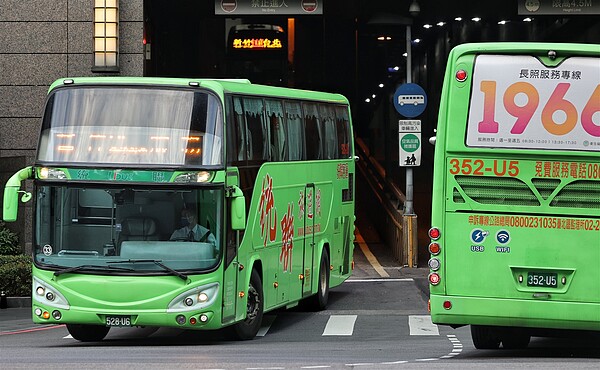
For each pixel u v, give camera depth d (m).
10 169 59.28
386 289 54.62
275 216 40.88
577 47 29.20
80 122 35.38
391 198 71.19
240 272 36.75
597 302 29.16
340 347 35.25
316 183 46.53
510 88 29.52
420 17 69.31
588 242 29.20
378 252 68.94
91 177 34.84
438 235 29.80
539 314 29.31
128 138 35.09
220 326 34.94
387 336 39.78
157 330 41.97
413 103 60.09
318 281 47.12
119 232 34.72
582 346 36.00
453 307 29.69
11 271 51.06
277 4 61.38
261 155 39.31
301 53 102.94
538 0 62.44
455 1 68.69
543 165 29.33
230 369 26.66
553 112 29.31
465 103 29.69
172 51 83.00
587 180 29.20
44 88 59.25
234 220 35.06
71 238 34.84
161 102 35.34
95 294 34.41
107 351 33.38
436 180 29.84
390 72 109.88
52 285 34.69
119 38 59.28
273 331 41.41
